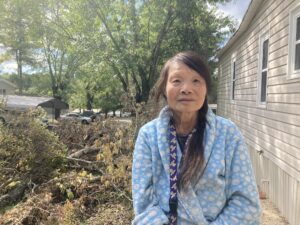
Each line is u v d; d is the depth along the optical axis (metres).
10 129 6.59
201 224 1.38
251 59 8.47
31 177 6.37
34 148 6.53
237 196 1.43
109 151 5.66
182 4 18.17
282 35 5.76
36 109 7.43
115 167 6.45
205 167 1.43
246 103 9.08
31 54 35.47
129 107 6.61
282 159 5.55
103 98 38.62
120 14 20.17
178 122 1.58
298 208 4.72
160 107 1.71
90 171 7.18
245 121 9.20
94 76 21.84
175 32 19.59
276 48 6.12
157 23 19.62
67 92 38.84
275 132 6.05
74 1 20.34
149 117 5.98
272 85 6.35
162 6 18.83
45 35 24.33
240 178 1.44
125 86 19.88
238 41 10.60
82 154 7.49
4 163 6.30
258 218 1.43
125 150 6.25
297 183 4.78
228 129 1.52
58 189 5.67
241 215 1.40
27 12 23.06
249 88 8.71
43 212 4.49
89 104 42.62
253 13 7.89
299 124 4.77
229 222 1.39
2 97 9.45
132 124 6.55
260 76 7.46
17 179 6.12
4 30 27.78
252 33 8.38
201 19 20.02
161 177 1.50
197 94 1.51
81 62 26.89
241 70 9.95
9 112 7.07
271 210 5.72
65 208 4.52
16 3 23.00
